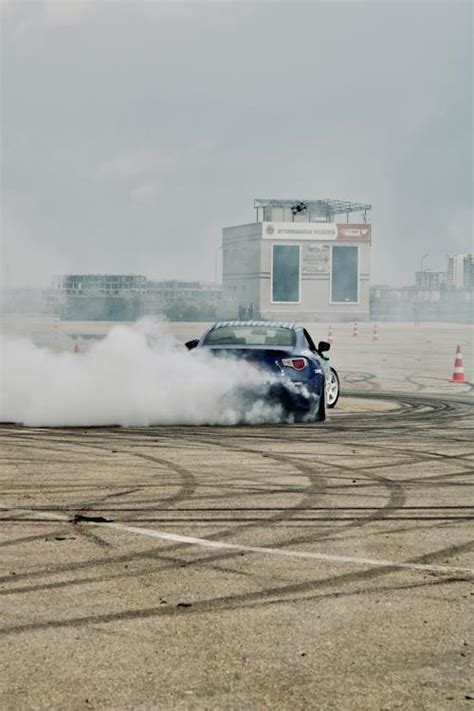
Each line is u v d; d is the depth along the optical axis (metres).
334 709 4.62
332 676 5.02
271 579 6.78
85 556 7.33
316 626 5.79
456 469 11.59
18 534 8.02
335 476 10.99
